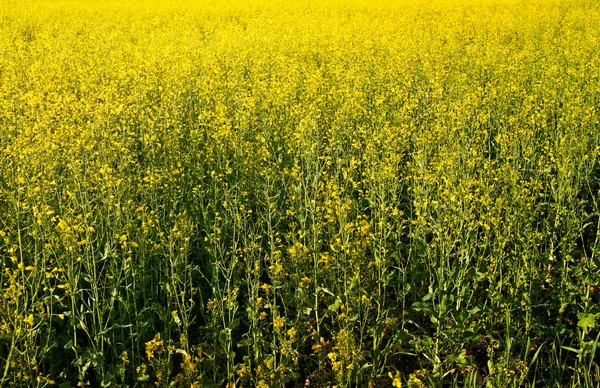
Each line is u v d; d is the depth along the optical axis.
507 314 4.05
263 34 16.67
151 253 4.75
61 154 6.23
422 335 4.59
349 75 10.03
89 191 5.68
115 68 11.19
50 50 12.91
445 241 4.75
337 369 3.73
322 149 7.46
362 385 4.00
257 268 4.22
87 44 14.95
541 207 6.15
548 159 7.17
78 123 7.42
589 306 4.59
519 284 4.55
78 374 4.03
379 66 11.66
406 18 22.14
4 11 22.81
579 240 5.86
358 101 8.77
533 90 9.50
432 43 14.73
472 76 10.94
